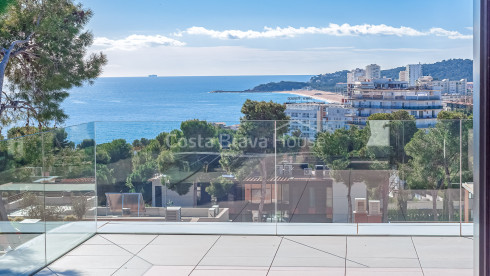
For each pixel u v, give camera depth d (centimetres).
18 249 416
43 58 972
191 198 548
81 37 1018
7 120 988
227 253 469
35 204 443
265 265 435
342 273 411
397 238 500
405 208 527
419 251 461
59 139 487
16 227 415
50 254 461
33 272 434
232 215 546
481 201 195
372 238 502
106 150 553
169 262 448
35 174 445
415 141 524
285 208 539
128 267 439
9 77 994
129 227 548
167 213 551
